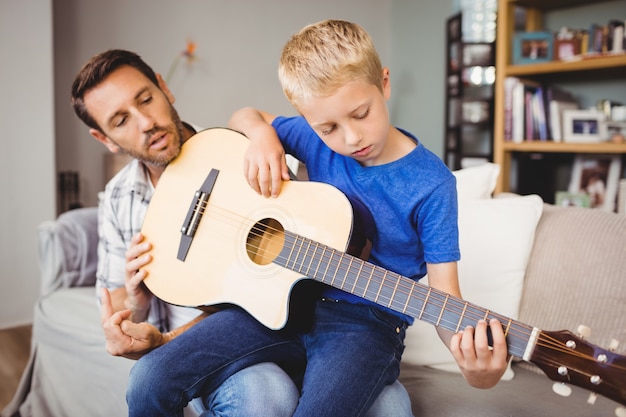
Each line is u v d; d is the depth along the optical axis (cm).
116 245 166
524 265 155
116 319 120
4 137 333
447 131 443
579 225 155
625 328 139
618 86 331
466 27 459
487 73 441
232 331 120
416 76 507
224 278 124
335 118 103
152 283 131
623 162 318
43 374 204
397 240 118
